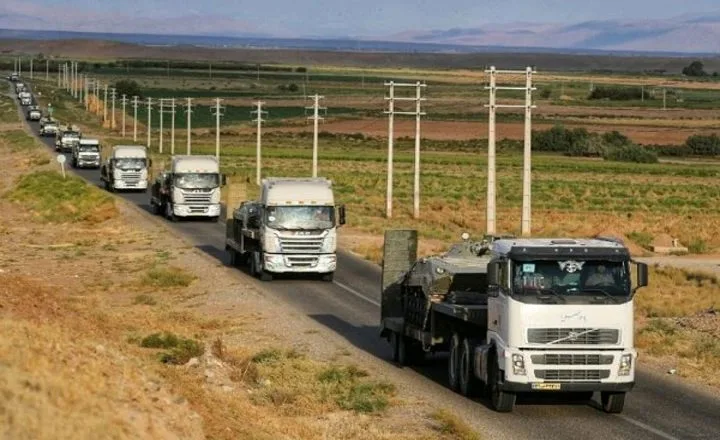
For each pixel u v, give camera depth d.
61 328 56.59
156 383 48.75
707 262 146.88
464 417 57.03
